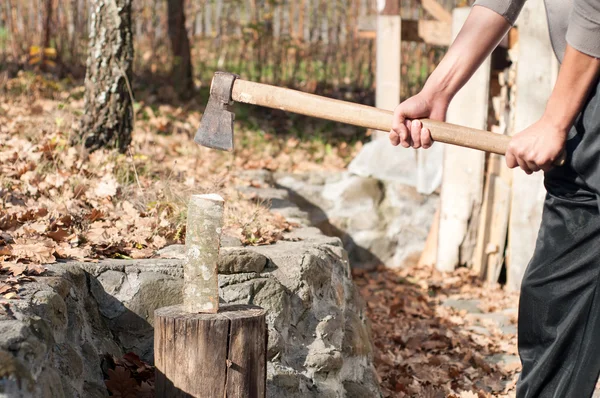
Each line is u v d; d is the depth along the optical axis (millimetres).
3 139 5363
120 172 4914
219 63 11109
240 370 2664
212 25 12281
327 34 11664
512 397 4113
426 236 6961
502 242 6215
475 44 2279
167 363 2656
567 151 1998
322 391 3418
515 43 6125
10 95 7594
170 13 9453
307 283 3564
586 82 1928
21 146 5102
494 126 6801
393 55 7504
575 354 2064
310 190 7020
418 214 6996
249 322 2676
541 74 5883
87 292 3146
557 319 2107
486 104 6320
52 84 8336
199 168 6039
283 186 7008
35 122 5969
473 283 6379
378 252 6934
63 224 3717
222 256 3348
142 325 3217
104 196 4301
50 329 2531
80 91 8508
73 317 2910
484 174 6691
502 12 2260
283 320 3428
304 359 3432
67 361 2697
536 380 2135
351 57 11000
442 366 4539
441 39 7523
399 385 4121
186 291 2736
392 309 5574
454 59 2291
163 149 6543
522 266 6078
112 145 5387
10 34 10453
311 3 11828
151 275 3254
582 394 2016
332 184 7117
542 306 2127
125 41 5379
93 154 5188
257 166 7227
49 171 4762
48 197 4250
